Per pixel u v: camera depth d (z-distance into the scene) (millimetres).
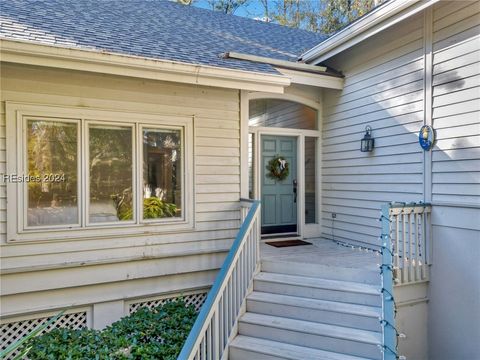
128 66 3643
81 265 3861
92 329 3770
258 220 4324
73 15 4715
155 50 4098
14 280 3576
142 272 4238
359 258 4523
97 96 3975
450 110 3994
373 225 5156
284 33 8047
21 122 3590
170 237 4422
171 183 4461
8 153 3533
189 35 5520
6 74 3525
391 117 4836
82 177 3889
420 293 4188
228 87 4289
